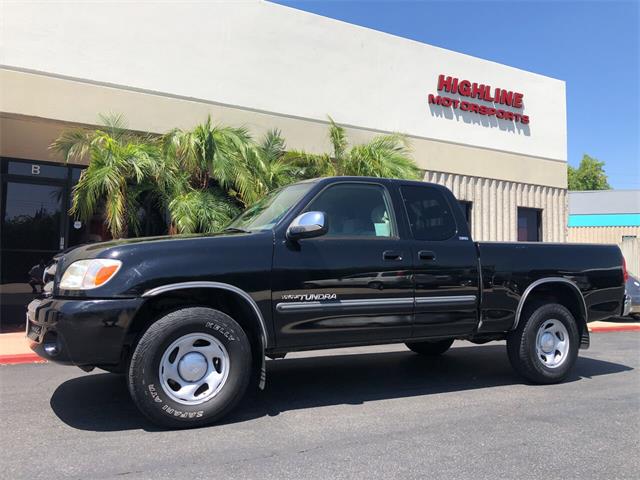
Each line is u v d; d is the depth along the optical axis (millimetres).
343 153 11914
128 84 10328
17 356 7199
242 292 4578
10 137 10469
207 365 4520
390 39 13617
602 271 6500
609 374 6910
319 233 4707
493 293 5770
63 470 3580
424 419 4793
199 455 3861
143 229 10414
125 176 8961
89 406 5066
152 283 4293
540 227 16469
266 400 5395
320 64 12547
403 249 5312
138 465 3672
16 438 4195
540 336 6125
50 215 11438
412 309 5309
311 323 4855
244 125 11359
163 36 10695
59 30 9734
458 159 14672
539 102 16391
